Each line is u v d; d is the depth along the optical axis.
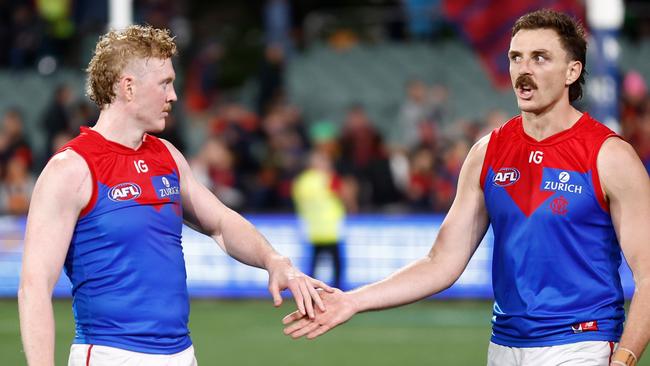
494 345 16.77
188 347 16.44
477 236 17.44
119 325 15.80
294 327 17.41
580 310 16.09
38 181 15.80
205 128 65.31
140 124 16.25
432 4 68.50
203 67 67.88
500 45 56.97
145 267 15.94
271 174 54.25
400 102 67.31
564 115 16.44
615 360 15.35
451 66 68.50
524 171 16.42
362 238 49.91
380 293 17.42
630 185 15.85
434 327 42.56
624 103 57.06
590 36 47.44
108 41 16.25
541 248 16.19
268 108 62.06
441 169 51.88
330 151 53.84
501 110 66.00
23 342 15.24
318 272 49.69
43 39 68.56
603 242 16.19
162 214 16.20
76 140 16.08
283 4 69.38
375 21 71.19
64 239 15.65
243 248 17.59
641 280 15.77
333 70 69.19
